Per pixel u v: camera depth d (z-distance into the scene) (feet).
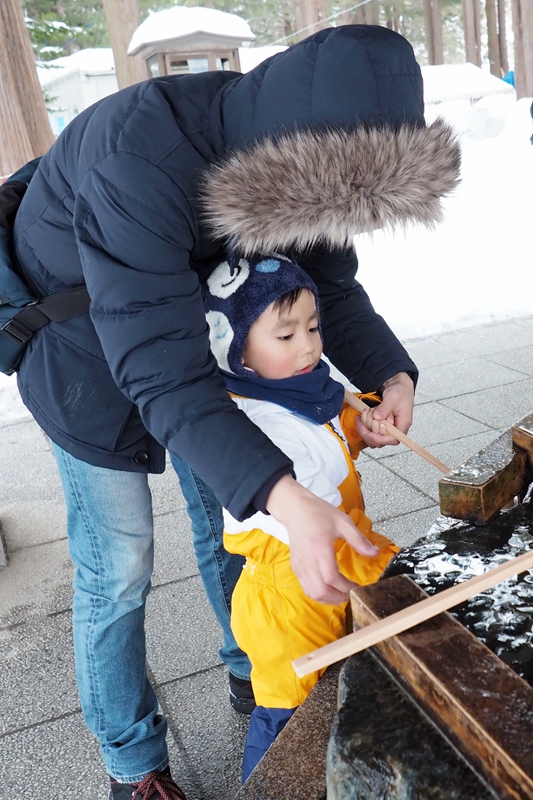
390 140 3.50
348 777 2.48
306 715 3.62
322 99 3.56
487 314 16.39
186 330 3.82
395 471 9.75
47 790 5.41
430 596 2.84
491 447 3.83
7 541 9.02
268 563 4.50
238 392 4.72
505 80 44.96
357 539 3.35
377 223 3.62
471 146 34.94
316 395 4.75
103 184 3.74
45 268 4.55
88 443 4.58
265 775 3.35
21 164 16.92
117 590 4.82
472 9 44.09
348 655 2.64
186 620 7.22
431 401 11.96
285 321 4.59
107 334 3.84
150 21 22.06
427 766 2.36
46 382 4.60
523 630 2.80
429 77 40.42
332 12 42.83
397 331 15.81
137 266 3.76
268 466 3.54
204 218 3.88
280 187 3.48
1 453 11.62
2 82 16.51
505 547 3.30
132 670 4.93
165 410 3.76
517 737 2.16
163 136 3.77
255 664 4.61
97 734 4.99
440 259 21.39
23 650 6.98
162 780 4.94
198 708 6.11
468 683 2.38
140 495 4.83
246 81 3.84
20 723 6.09
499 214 25.38
